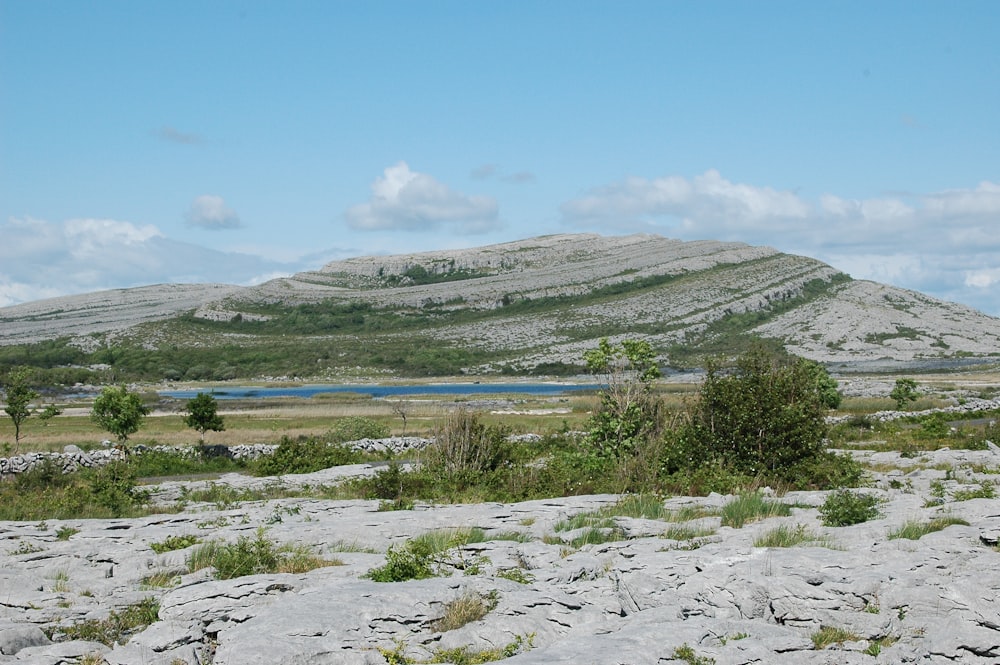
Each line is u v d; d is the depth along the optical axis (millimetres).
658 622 11125
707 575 12766
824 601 11688
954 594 11586
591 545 15617
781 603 11773
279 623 10469
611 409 30844
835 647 10750
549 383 156000
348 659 9828
